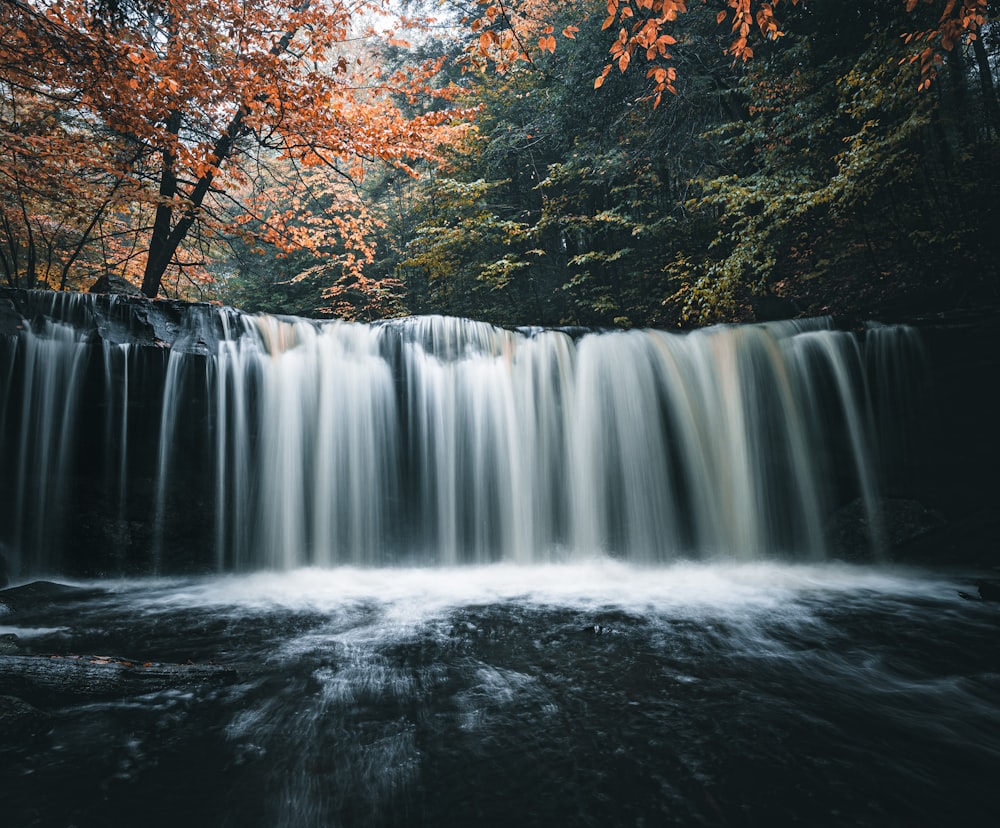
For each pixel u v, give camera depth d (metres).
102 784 2.51
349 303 18.95
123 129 8.25
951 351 7.27
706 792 2.43
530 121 14.88
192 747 2.82
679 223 13.55
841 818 2.25
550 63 13.95
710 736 2.90
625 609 5.39
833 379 7.74
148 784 2.51
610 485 8.16
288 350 7.84
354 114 9.93
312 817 2.30
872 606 5.41
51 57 7.52
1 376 6.66
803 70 10.06
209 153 8.17
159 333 7.31
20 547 6.71
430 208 17.12
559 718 3.11
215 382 7.42
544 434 8.29
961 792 2.42
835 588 6.18
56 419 6.88
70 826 2.22
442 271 15.85
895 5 9.14
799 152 9.88
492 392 8.34
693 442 8.03
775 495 7.81
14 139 8.09
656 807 2.33
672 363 8.20
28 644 4.34
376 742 2.87
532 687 3.52
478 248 16.47
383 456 8.08
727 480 7.91
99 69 7.42
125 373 7.10
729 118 12.63
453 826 2.25
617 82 12.71
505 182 16.02
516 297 17.92
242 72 8.27
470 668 3.85
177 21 8.22
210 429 7.39
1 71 8.00
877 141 8.12
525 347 8.47
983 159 9.20
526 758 2.72
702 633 4.60
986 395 7.13
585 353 8.40
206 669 3.68
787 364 7.90
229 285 20.78
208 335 7.50
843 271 11.61
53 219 11.23
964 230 8.83
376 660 4.00
